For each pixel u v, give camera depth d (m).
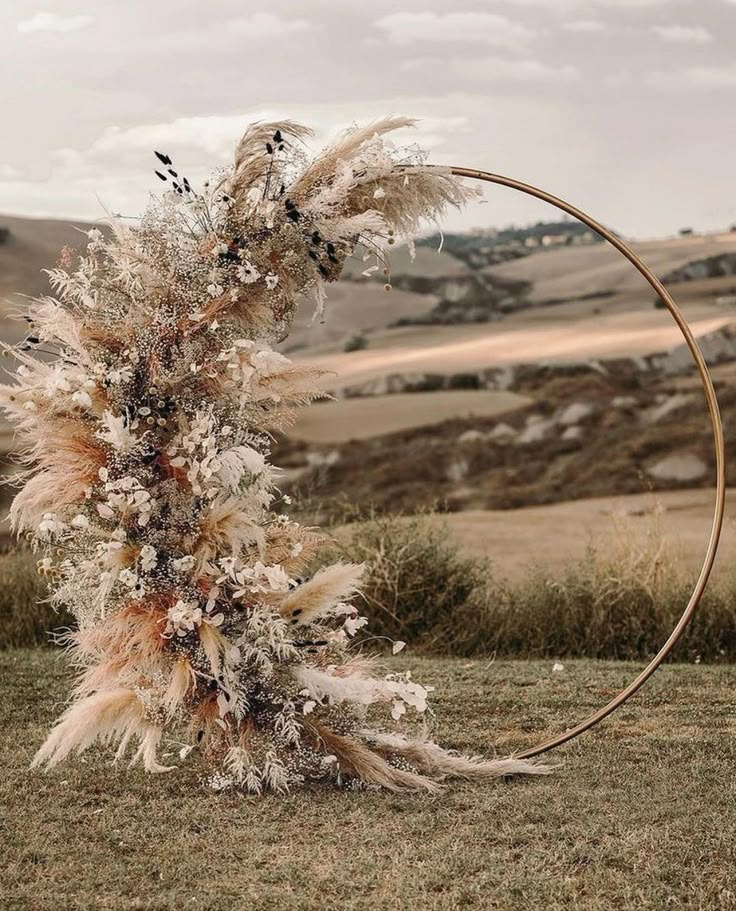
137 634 4.09
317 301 4.44
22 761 4.57
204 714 4.26
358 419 35.25
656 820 3.86
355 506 8.62
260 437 4.37
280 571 4.04
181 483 4.20
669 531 13.06
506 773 4.43
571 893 3.28
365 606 7.61
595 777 4.39
